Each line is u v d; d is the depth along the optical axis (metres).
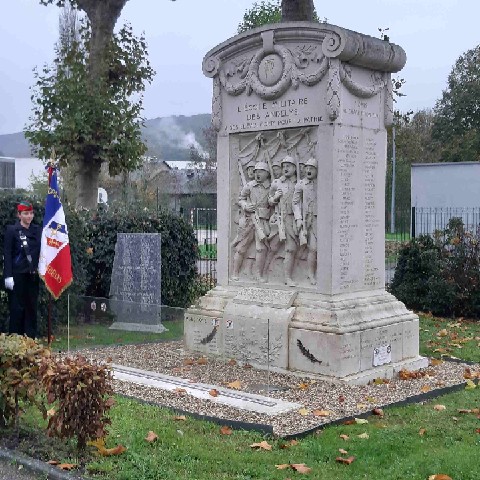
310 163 8.81
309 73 8.80
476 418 6.89
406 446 5.99
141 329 10.28
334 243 8.66
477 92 51.34
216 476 5.22
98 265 13.92
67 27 18.86
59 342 10.70
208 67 9.80
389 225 43.56
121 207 14.70
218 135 9.87
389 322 8.92
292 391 7.85
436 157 50.69
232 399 7.43
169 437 6.05
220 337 9.41
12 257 10.18
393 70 9.39
